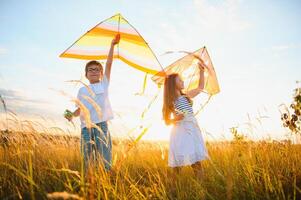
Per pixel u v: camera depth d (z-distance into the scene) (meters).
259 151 4.05
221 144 4.29
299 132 3.92
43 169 3.19
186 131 3.94
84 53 4.45
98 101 3.84
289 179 3.31
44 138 3.68
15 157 3.34
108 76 4.11
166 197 2.97
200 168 3.84
